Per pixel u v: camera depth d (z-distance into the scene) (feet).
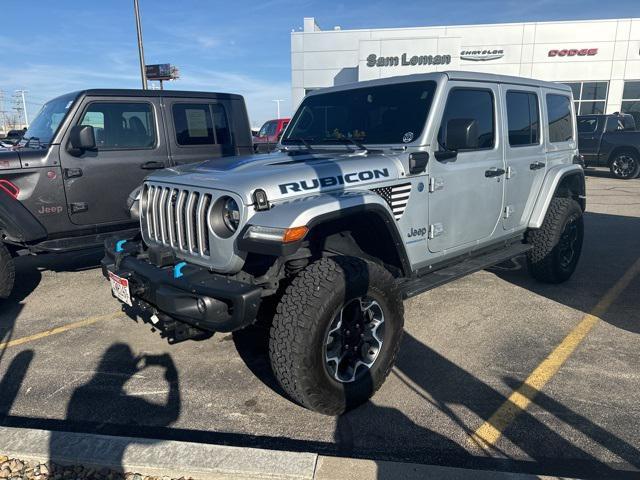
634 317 14.83
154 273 10.11
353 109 13.71
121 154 19.02
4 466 8.45
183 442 8.69
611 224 29.35
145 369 12.30
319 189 10.01
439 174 12.41
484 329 14.16
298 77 84.17
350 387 9.85
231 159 12.23
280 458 8.25
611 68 77.30
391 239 11.07
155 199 11.21
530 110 16.08
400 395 10.82
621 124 52.08
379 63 76.54
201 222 9.87
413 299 16.72
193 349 13.33
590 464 8.51
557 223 16.72
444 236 12.94
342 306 9.43
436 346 13.14
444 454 8.88
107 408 10.62
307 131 14.57
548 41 77.87
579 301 16.26
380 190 11.02
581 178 18.83
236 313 8.84
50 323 15.37
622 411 9.99
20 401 10.96
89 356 13.05
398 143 12.29
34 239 16.61
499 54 79.05
